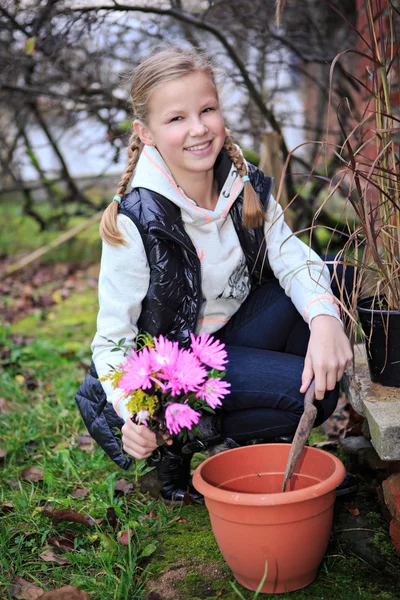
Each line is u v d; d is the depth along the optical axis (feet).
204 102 6.02
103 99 14.85
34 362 12.09
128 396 5.61
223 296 6.72
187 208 6.29
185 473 6.95
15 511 6.84
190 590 5.51
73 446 8.45
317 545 5.17
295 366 6.49
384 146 6.16
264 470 5.79
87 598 5.28
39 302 17.43
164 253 6.23
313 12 15.01
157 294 6.30
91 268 21.31
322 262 6.63
